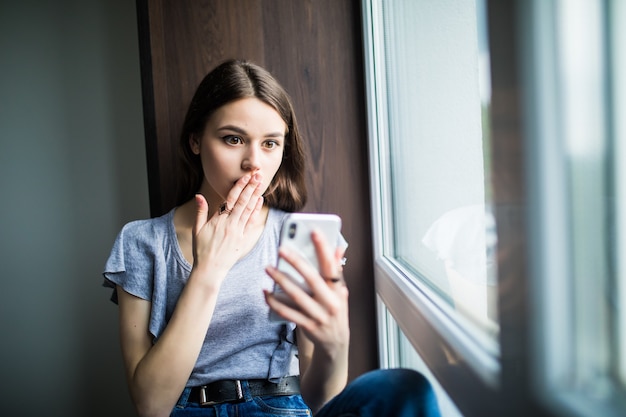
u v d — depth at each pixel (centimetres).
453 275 70
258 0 122
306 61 124
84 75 151
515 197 38
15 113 150
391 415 51
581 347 35
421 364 99
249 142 90
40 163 151
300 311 58
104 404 156
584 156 35
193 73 120
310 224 61
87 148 152
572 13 34
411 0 93
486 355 48
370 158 122
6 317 153
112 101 152
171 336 81
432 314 65
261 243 101
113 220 153
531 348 36
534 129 35
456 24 69
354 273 128
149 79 120
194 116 96
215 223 86
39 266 153
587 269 35
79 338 154
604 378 34
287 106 97
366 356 128
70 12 149
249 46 122
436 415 50
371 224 127
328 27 124
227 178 91
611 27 33
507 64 38
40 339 154
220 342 96
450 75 72
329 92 125
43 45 149
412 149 98
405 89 102
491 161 42
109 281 102
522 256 37
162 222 102
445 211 77
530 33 35
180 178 108
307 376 72
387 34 114
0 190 150
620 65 33
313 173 125
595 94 34
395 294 93
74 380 155
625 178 33
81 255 153
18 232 152
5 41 148
